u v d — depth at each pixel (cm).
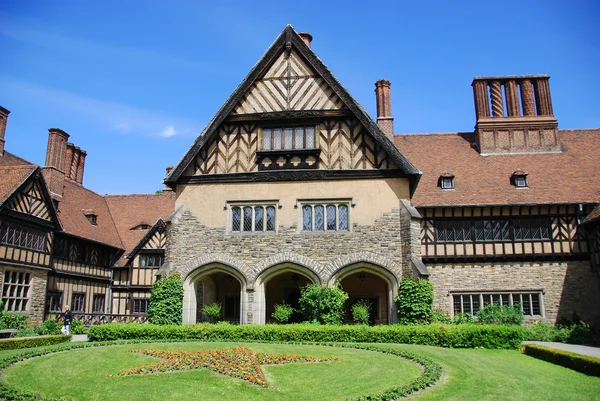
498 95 2611
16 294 2106
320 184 1761
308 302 1642
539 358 1255
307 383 884
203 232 1778
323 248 1709
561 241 2178
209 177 1816
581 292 2134
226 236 1762
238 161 1822
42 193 2292
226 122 1856
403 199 1711
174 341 1448
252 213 1781
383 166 1748
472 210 2230
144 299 2838
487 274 2194
